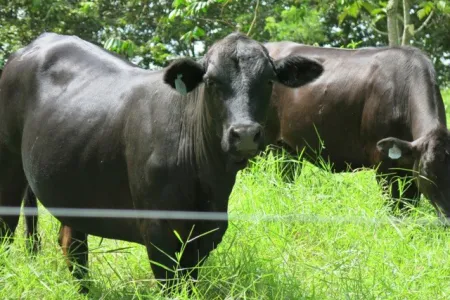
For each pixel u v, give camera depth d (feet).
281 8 81.97
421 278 26.45
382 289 24.98
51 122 26.13
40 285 24.44
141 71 26.20
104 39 89.86
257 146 20.95
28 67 27.91
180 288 23.36
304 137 40.78
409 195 37.06
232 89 21.49
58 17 84.64
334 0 65.21
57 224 31.27
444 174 32.81
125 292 24.86
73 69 27.12
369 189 36.17
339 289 24.79
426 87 36.55
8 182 29.14
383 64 38.37
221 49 22.04
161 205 23.12
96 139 24.82
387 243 29.25
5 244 27.40
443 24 104.53
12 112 28.27
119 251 28.04
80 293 25.54
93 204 25.23
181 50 94.53
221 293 24.50
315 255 28.89
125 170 24.31
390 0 51.62
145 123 23.70
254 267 25.62
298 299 23.89
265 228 29.37
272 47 45.24
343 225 30.53
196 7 49.85
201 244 23.86
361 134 38.70
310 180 36.81
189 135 23.09
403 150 33.71
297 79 23.90
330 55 41.24
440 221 31.53
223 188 23.43
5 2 86.58
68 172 25.40
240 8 91.61
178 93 23.56
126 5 97.86
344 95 39.04
